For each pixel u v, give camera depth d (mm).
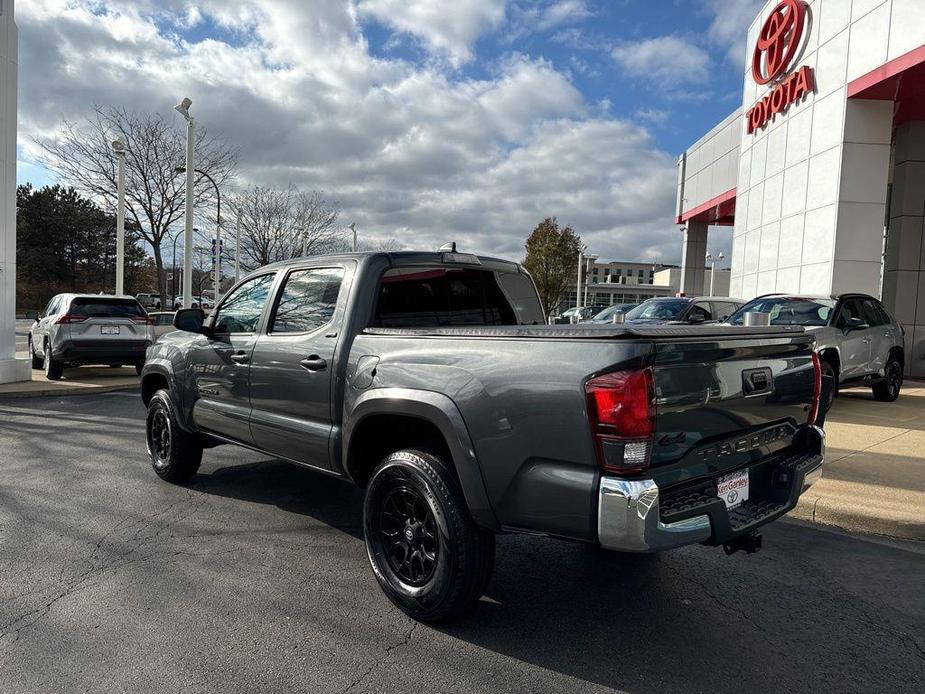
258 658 2836
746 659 2910
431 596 3080
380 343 3510
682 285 31000
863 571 3949
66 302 12234
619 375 2494
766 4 16109
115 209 24766
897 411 9109
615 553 4219
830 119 13367
